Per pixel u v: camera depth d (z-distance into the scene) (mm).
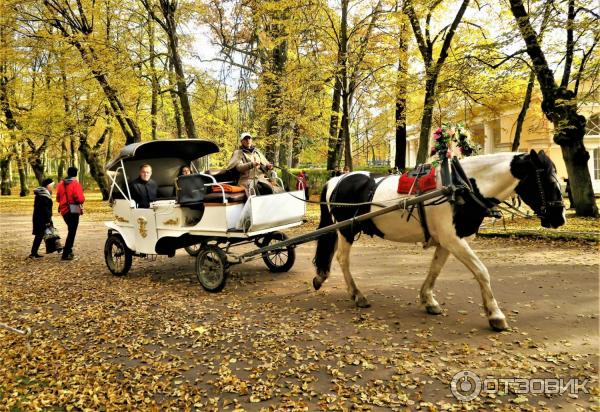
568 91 14398
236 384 4156
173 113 30688
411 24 16406
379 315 5926
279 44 18109
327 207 6840
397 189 5898
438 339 5020
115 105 21547
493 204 5293
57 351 5055
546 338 4922
